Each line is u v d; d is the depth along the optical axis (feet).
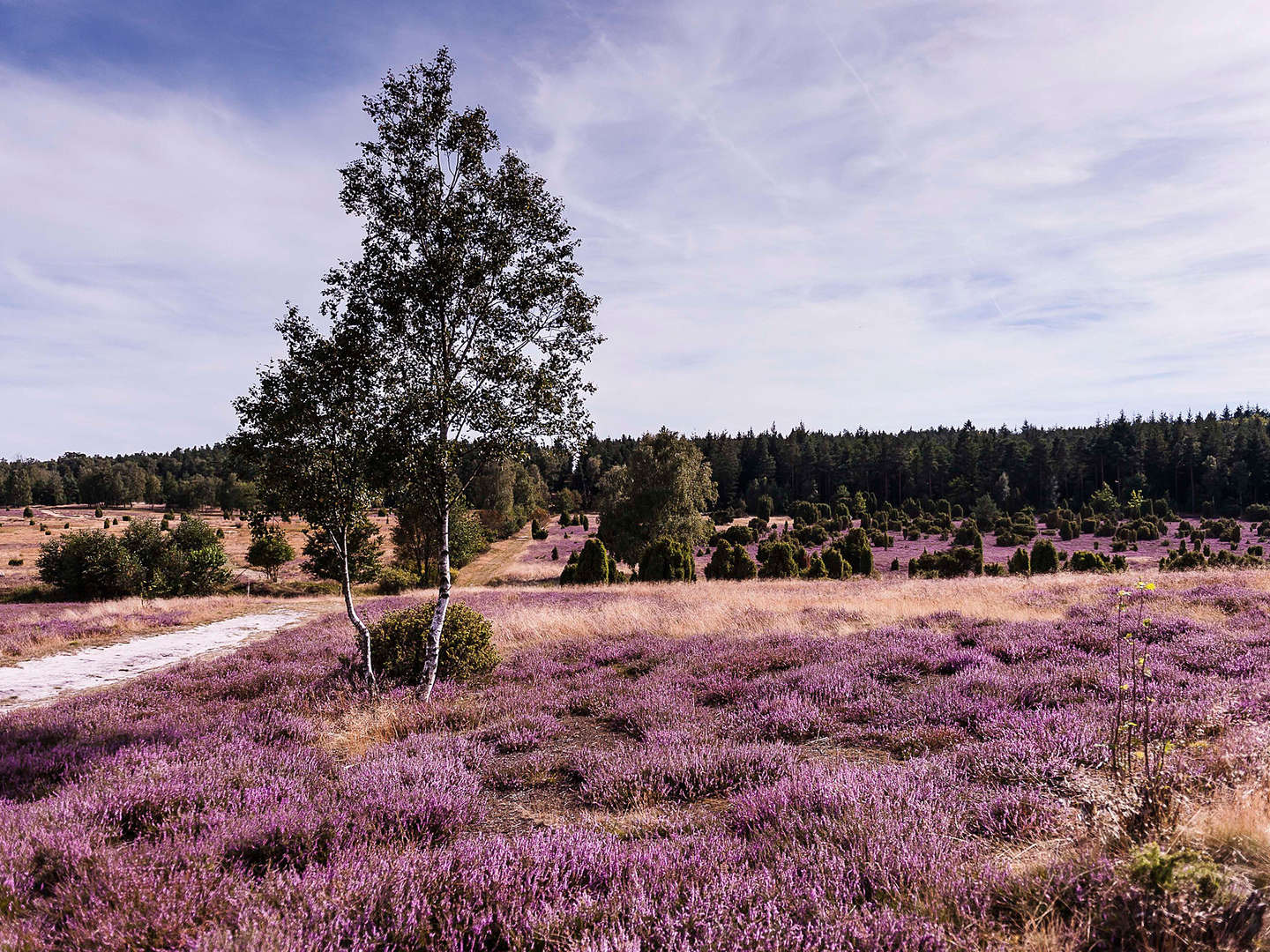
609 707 26.99
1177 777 13.08
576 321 34.30
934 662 30.53
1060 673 25.75
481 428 33.19
